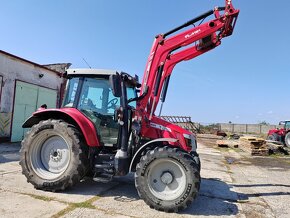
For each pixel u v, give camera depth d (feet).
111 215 11.44
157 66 15.52
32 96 38.58
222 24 15.53
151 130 14.78
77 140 14.17
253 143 39.99
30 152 14.75
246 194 16.62
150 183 12.86
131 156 14.49
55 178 14.16
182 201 12.32
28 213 11.06
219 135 83.25
